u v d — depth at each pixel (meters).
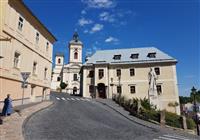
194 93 21.81
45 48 29.97
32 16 24.42
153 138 12.85
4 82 19.00
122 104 30.58
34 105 22.20
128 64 46.88
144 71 45.84
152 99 27.30
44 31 28.92
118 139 11.60
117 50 53.03
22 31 22.62
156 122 19.69
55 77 91.19
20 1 21.05
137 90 45.31
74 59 84.50
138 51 50.75
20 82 22.09
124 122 18.12
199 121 23.94
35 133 11.20
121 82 46.56
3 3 19.00
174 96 42.94
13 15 20.64
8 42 19.69
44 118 15.76
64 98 39.47
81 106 27.78
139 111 22.83
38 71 27.38
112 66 47.91
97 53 53.22
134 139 11.98
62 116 17.64
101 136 11.94
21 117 14.82
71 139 10.67
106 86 46.81
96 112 22.89
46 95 30.78
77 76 82.62
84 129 13.38
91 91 48.50
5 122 12.97
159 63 45.25
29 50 24.50
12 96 20.41
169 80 43.94
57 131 12.09
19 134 10.53
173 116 20.59
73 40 87.38
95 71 47.81
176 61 44.38
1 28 18.56
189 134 16.89
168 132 16.05
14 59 21.28
